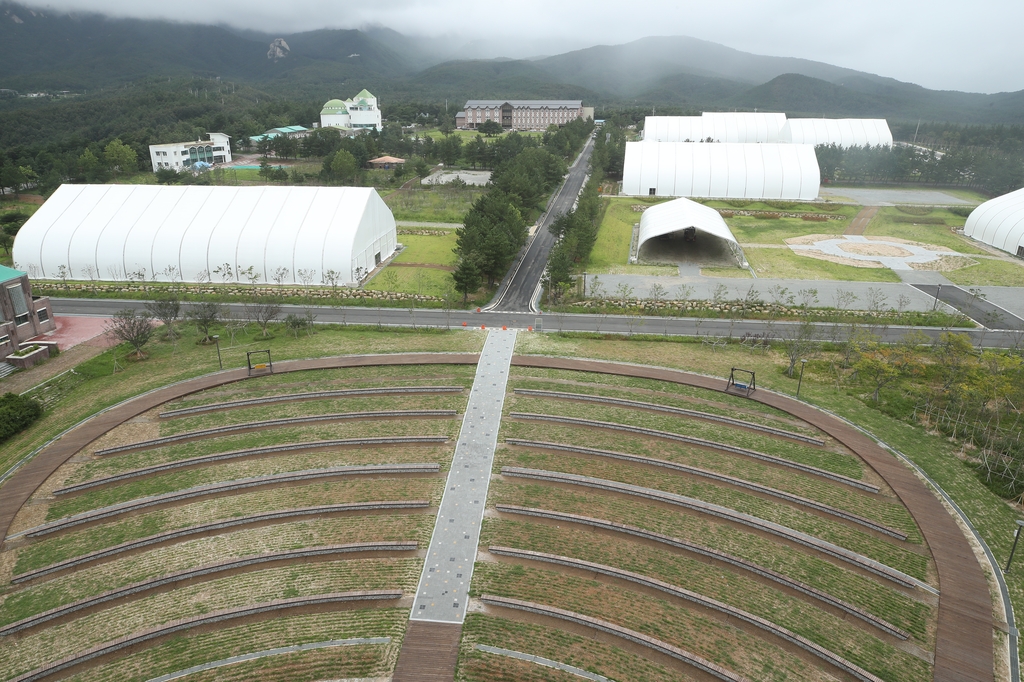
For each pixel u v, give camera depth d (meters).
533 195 149.62
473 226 110.50
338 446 55.84
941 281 105.50
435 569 42.00
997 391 61.28
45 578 41.75
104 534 45.25
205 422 59.12
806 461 53.84
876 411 62.31
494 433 57.75
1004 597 39.97
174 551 43.62
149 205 110.75
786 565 42.59
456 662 35.19
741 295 98.19
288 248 102.69
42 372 71.19
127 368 71.88
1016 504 48.69
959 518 47.09
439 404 62.47
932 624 38.12
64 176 183.12
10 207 155.88
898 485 50.62
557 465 53.19
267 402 62.59
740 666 35.44
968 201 173.50
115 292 99.31
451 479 51.19
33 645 36.88
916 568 42.47
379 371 69.81
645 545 44.50
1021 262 116.12
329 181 184.75
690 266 114.25
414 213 150.62
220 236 104.56
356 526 45.91
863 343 74.44
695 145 181.50
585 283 103.75
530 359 72.81
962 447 55.94
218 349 70.75
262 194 112.06
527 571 41.94
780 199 172.25
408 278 107.12
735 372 71.06
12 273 77.44
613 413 61.09
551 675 34.59
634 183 175.75
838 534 45.59
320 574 41.62
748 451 54.72
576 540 44.72
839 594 40.19
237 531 45.59
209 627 37.94
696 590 40.47
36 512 47.59
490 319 88.69
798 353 70.06
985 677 34.62
